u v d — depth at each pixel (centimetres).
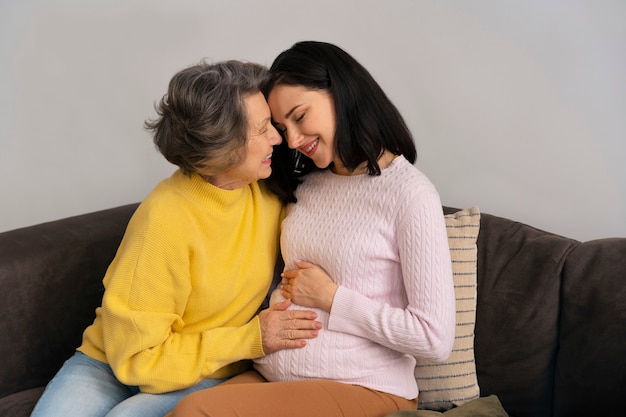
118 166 267
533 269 190
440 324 158
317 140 166
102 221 214
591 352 178
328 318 166
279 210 188
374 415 159
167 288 166
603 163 208
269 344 167
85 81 262
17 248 194
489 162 224
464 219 196
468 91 221
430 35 223
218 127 155
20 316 191
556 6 205
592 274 182
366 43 233
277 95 164
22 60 264
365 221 167
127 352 163
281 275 178
